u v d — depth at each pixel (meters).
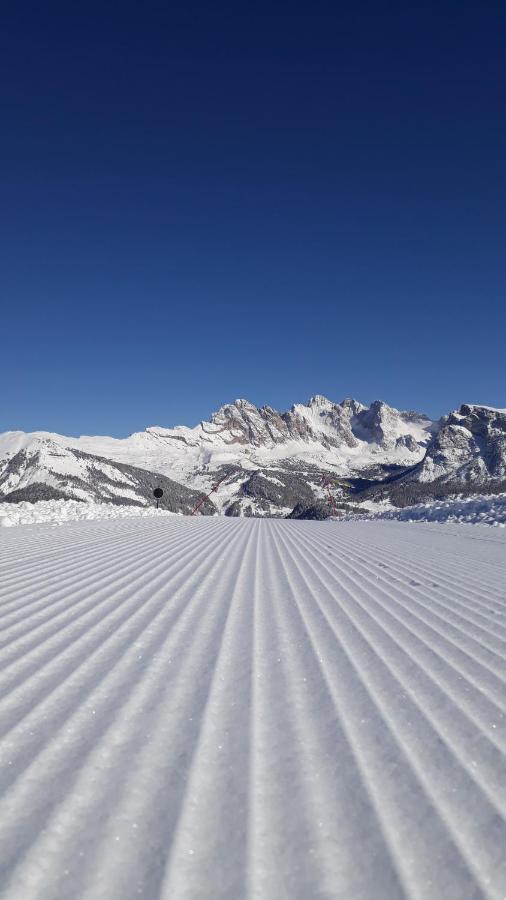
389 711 3.09
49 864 1.81
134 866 1.82
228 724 2.88
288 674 3.66
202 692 3.31
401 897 1.72
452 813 2.15
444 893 1.74
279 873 1.82
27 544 10.62
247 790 2.28
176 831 2.00
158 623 4.88
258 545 12.19
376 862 1.88
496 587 6.92
